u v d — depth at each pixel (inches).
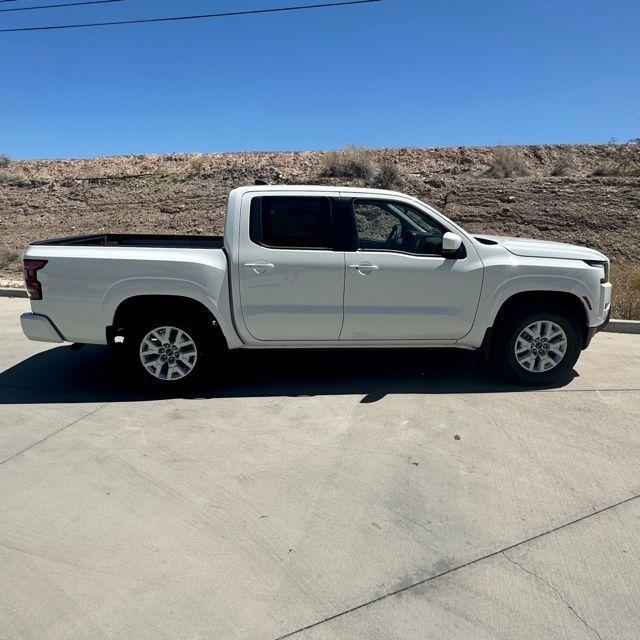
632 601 109.7
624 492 147.8
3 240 616.1
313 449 171.9
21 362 262.1
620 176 647.8
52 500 144.9
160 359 214.8
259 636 101.6
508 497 145.6
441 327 215.5
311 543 127.3
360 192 213.8
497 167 701.9
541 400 210.1
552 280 213.5
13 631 102.5
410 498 145.2
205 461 164.7
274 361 259.1
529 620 105.0
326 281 208.2
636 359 259.6
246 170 741.9
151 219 626.2
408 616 106.1
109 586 114.0
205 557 122.6
